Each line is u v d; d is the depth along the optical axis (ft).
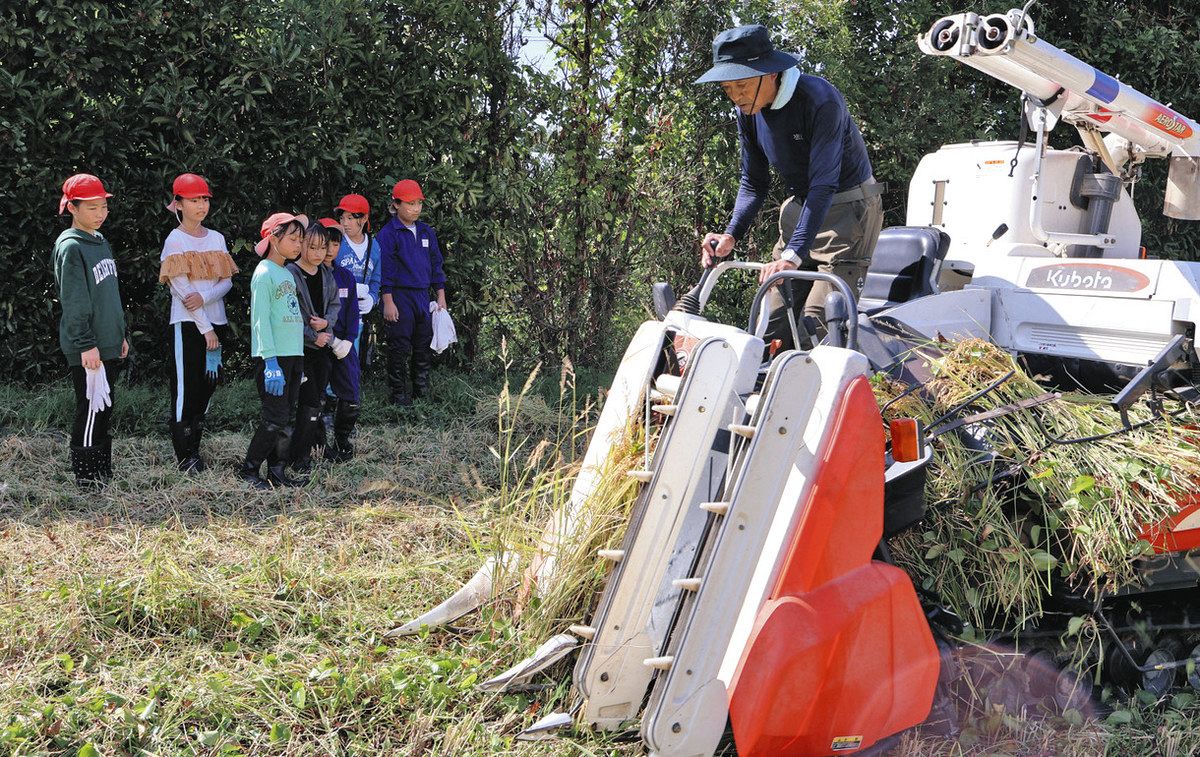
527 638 11.03
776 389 9.11
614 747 9.77
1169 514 11.03
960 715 10.90
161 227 25.08
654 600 9.73
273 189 26.12
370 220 26.76
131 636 11.94
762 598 9.03
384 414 24.70
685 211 31.50
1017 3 33.01
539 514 12.31
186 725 10.21
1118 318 13.64
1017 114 33.01
